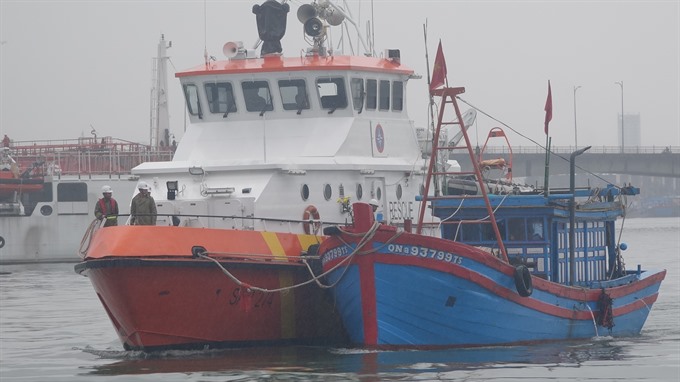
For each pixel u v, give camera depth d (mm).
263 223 65438
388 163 73062
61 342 71938
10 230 160625
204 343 62438
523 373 54250
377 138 72938
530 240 65812
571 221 66688
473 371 54688
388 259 59938
